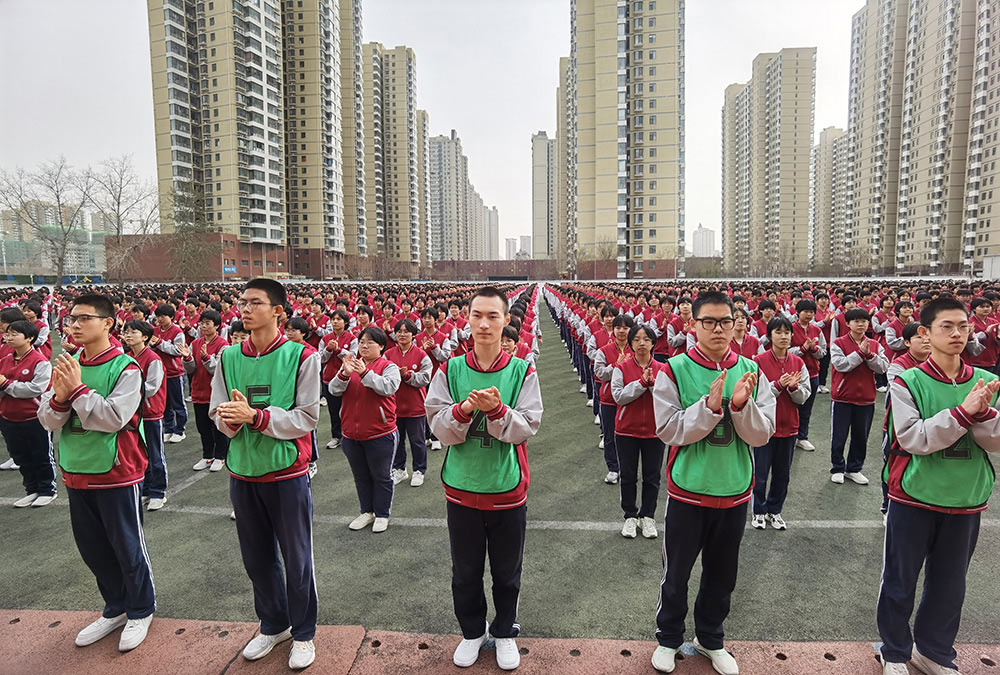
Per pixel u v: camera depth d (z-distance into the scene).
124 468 2.86
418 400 5.36
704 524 2.63
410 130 101.31
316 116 71.56
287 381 2.74
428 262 115.88
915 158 69.62
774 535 4.23
